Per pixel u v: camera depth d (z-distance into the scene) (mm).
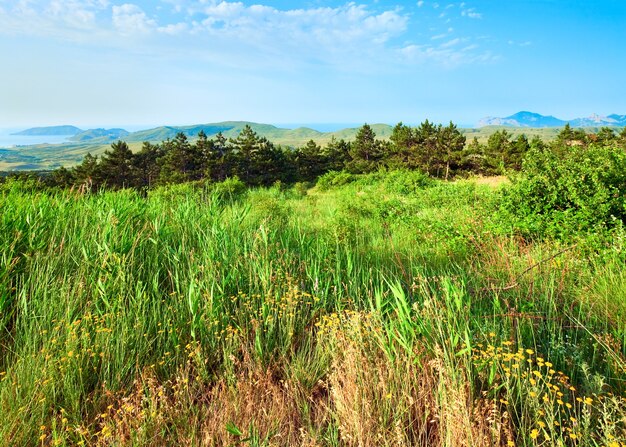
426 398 2146
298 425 2221
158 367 2619
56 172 56562
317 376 2596
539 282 3740
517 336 2566
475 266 4660
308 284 3771
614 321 2924
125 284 3240
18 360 2445
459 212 8562
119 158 58031
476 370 2240
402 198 12984
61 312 2945
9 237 3648
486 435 1828
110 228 3811
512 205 6430
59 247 3740
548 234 5473
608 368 2303
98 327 2717
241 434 1883
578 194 5746
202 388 2504
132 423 2070
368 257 4977
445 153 49531
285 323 3092
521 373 2205
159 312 3047
